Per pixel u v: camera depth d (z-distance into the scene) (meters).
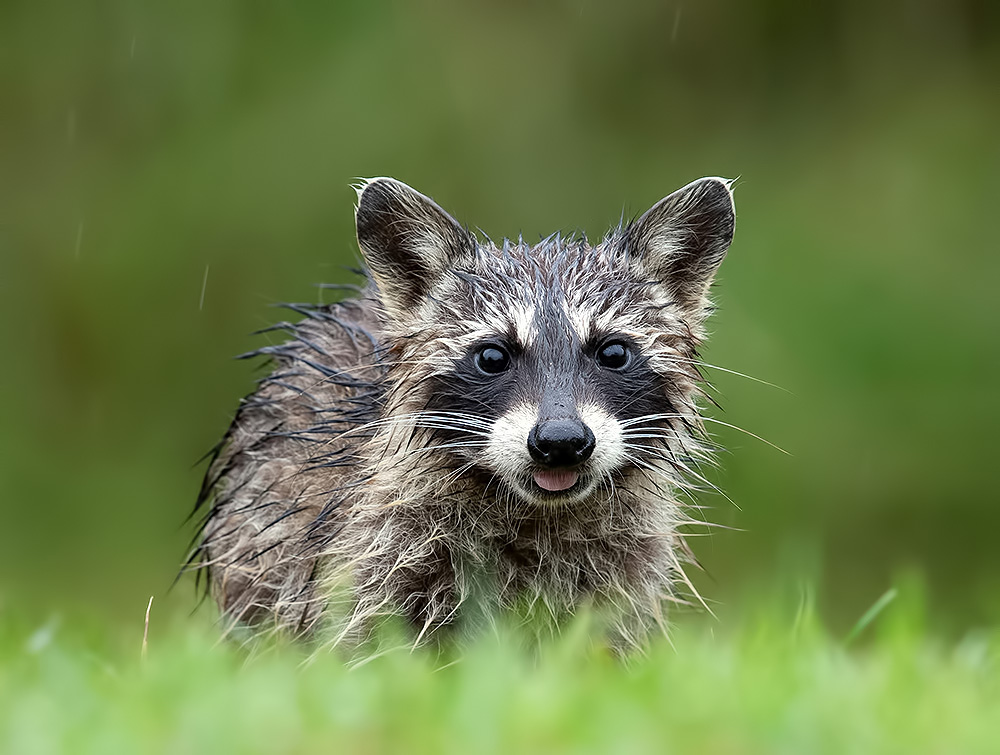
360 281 10.38
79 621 7.73
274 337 16.66
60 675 5.22
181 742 4.20
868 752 4.27
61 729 4.38
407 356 7.18
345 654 6.76
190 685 5.03
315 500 7.19
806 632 6.36
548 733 4.25
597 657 6.28
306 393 7.56
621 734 4.21
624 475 7.04
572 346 6.91
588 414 6.70
